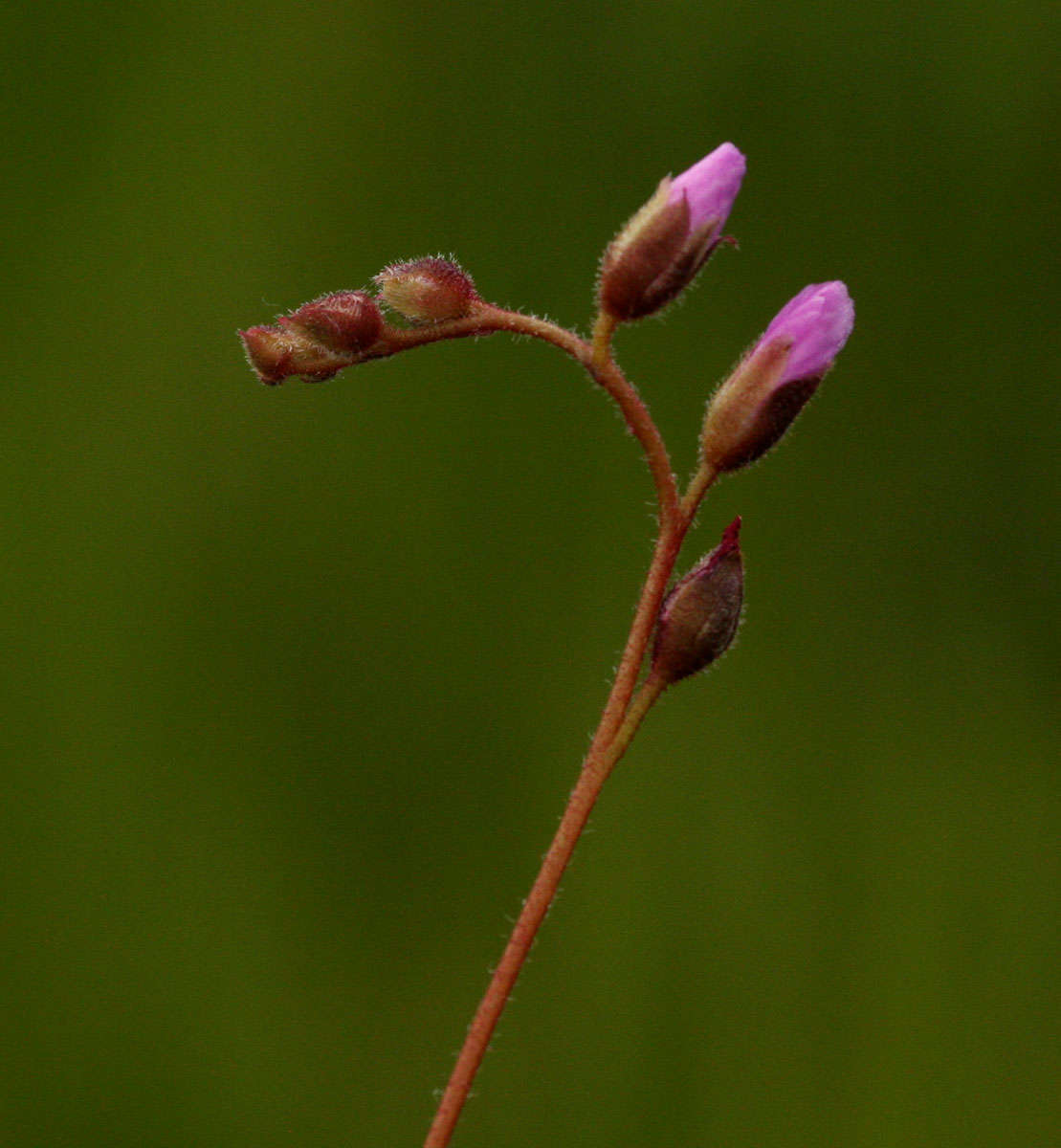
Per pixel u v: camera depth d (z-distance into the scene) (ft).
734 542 0.93
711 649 0.93
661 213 0.93
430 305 0.94
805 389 0.93
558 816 1.25
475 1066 0.93
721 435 0.93
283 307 1.28
